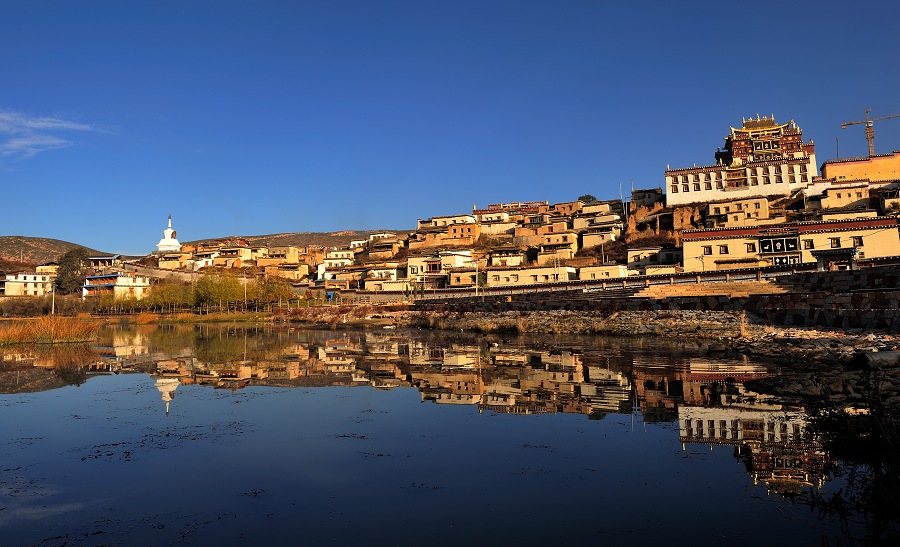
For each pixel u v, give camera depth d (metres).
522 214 140.00
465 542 9.79
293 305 111.00
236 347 47.72
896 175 105.25
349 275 123.06
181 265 149.88
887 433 13.23
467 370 30.25
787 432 15.95
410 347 45.00
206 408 21.47
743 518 10.50
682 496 11.69
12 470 14.30
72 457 15.31
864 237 63.09
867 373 21.53
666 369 27.86
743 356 31.17
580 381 25.47
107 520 11.19
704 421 17.52
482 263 111.50
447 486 12.67
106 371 32.22
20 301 105.75
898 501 10.62
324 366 33.81
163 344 50.91
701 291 54.66
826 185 103.88
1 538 10.38
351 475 13.56
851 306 38.47
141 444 16.52
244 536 10.33
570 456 14.60
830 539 9.53
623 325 48.81
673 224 109.94
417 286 104.62
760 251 68.69
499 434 16.92
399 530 10.40
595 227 114.81
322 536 10.26
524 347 41.69
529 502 11.60
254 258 155.62
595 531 10.10
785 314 40.72
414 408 20.95
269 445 16.27
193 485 13.11
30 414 20.58
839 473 12.76
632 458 14.26
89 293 121.62
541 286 76.56
